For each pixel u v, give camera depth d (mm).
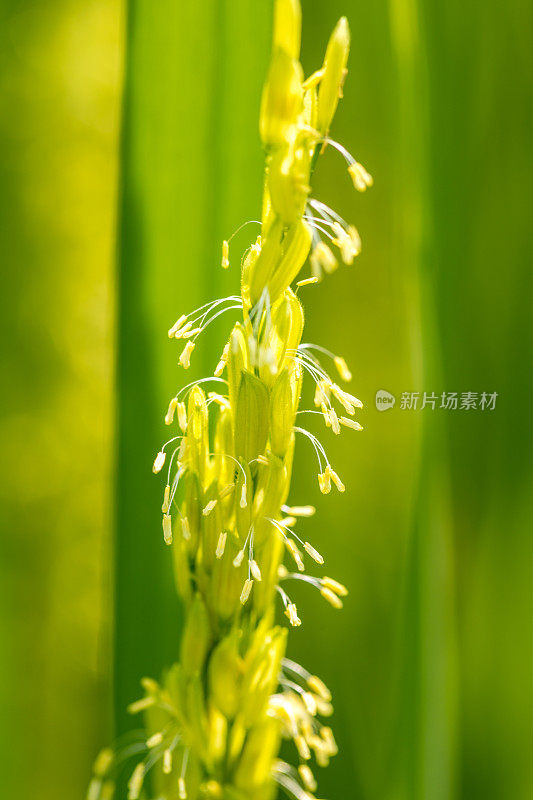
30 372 370
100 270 377
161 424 229
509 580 336
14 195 373
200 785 195
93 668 372
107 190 378
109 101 377
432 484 247
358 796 305
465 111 308
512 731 331
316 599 324
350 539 321
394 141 253
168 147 228
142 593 229
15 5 369
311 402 326
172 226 228
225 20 227
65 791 356
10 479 372
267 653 192
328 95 184
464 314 326
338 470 322
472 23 305
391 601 315
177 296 228
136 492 229
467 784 329
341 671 316
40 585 377
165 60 227
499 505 338
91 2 375
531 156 320
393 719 255
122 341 229
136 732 228
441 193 307
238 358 188
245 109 228
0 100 372
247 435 188
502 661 335
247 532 189
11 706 358
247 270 187
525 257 326
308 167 183
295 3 181
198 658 192
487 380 330
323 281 321
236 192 229
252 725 194
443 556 249
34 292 373
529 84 319
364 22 307
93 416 374
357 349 317
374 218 319
